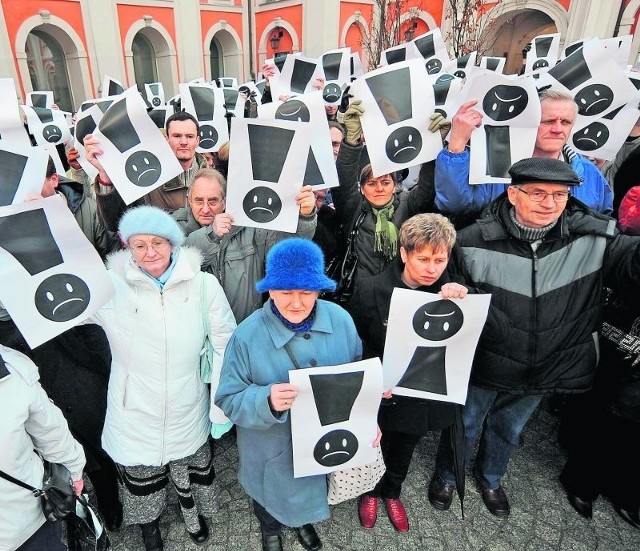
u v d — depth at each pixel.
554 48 5.51
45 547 1.50
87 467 2.00
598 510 2.30
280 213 2.01
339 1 14.47
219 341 1.81
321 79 4.80
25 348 1.81
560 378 1.93
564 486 2.39
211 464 2.10
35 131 4.55
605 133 2.66
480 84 1.96
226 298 2.02
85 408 2.00
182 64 15.23
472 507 2.32
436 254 1.67
